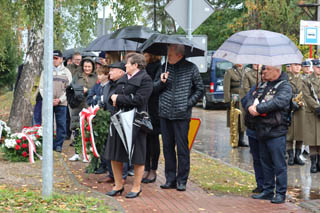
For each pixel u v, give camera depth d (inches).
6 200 239.0
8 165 346.6
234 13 1514.5
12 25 662.5
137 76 264.1
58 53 413.4
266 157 278.2
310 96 372.8
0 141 397.4
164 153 299.6
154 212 240.8
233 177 341.1
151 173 317.7
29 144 363.6
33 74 538.0
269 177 279.1
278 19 930.1
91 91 344.8
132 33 338.6
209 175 344.8
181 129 290.5
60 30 516.4
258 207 259.3
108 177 306.5
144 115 262.4
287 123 273.9
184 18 353.7
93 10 563.2
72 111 386.6
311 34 568.7
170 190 294.4
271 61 255.9
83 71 429.1
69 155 401.4
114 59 345.4
